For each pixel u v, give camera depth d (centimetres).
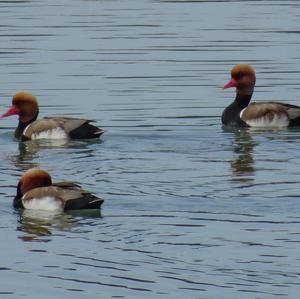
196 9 3581
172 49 2906
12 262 1334
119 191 1644
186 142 2012
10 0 3756
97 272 1295
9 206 1586
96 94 2422
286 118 2209
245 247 1361
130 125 2148
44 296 1234
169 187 1664
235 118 2206
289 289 1228
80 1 3753
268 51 2880
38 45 2959
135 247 1373
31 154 1941
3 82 2544
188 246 1367
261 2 3731
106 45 2955
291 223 1462
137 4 3694
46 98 2395
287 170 1777
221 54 2844
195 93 2434
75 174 1767
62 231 1446
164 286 1245
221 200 1582
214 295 1216
